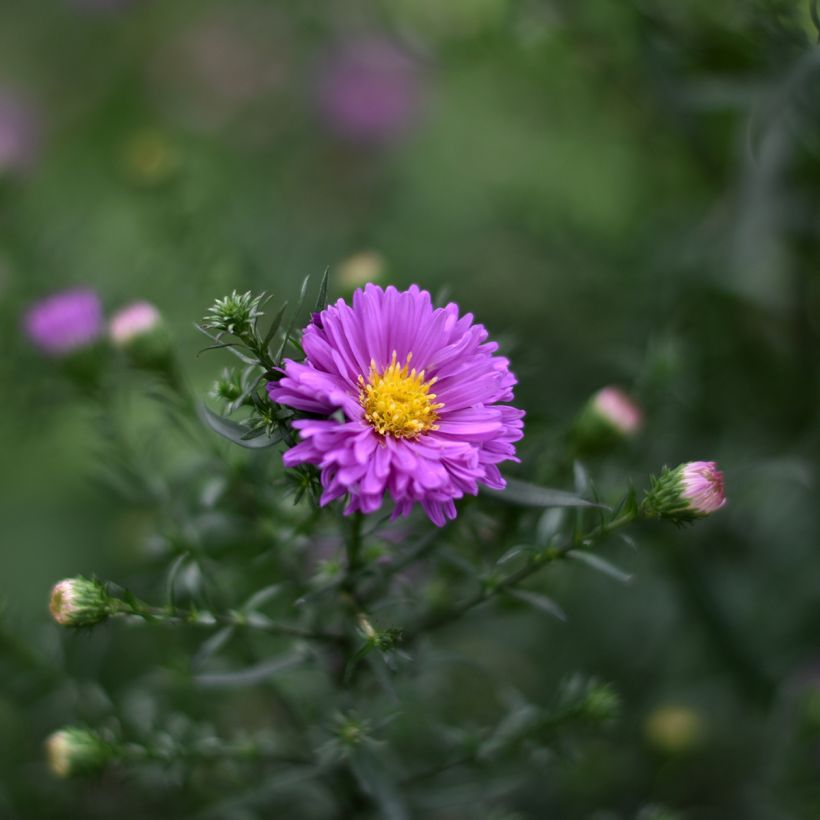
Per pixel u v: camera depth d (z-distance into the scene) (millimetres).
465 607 362
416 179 625
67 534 569
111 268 484
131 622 355
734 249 459
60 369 416
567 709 376
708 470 351
